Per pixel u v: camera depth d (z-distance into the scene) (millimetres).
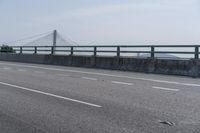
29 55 38250
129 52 25094
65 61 32031
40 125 7824
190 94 12367
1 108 9758
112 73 22031
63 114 8930
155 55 23109
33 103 10492
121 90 13344
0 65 30766
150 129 7414
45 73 21594
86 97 11562
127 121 8133
